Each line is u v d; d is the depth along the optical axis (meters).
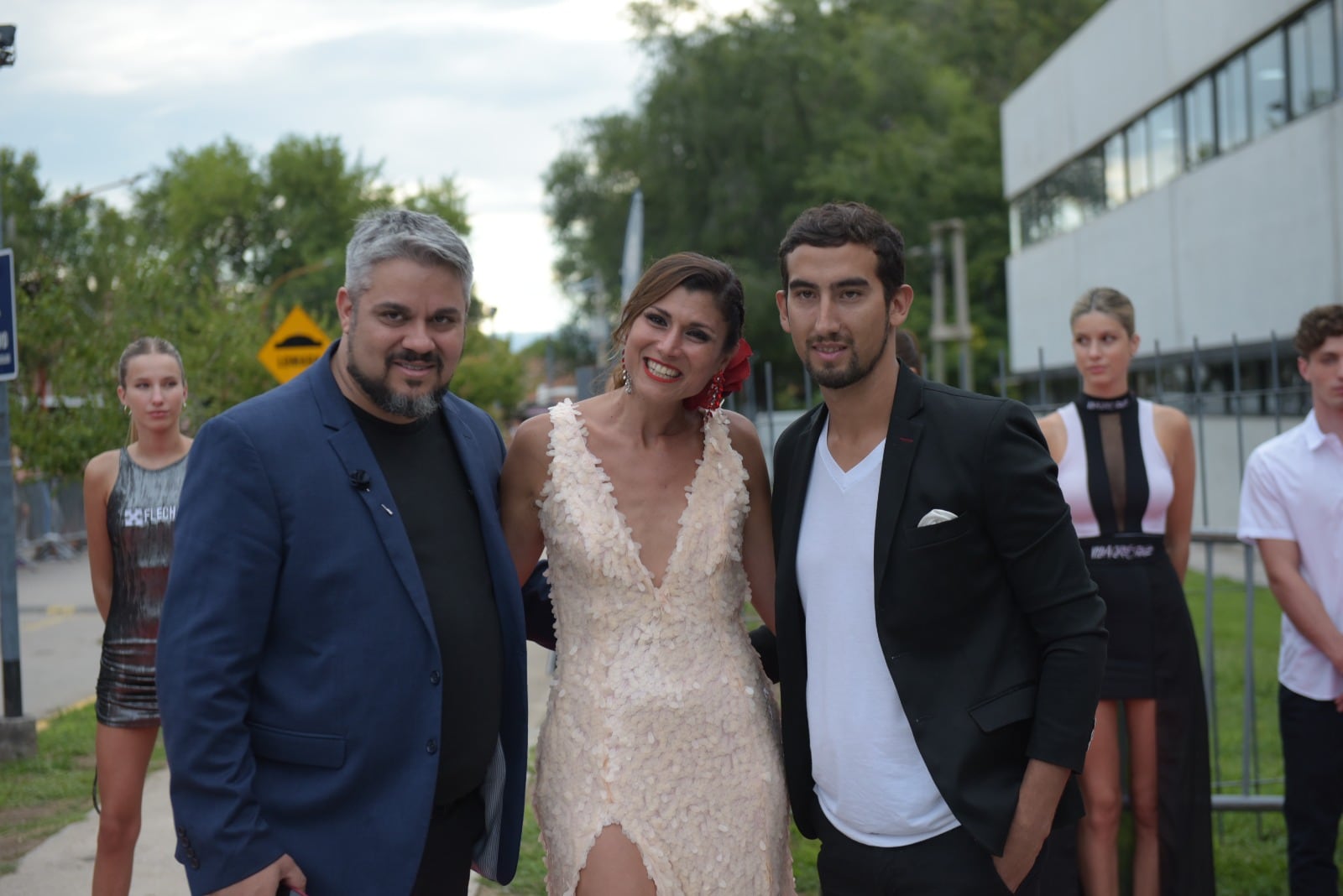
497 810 2.61
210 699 2.16
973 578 2.45
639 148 36.22
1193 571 7.96
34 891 4.21
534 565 2.93
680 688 2.68
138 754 3.58
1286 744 3.60
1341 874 4.27
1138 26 17.77
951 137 37.81
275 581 2.27
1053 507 2.42
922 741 2.41
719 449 2.86
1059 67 21.61
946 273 36.62
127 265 10.63
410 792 2.29
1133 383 19.36
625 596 2.72
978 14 47.50
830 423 2.61
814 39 36.56
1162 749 3.64
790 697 2.65
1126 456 3.66
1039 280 23.22
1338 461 3.52
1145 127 17.91
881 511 2.45
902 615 2.44
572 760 2.68
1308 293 13.09
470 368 27.92
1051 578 2.43
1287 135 13.42
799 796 2.68
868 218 2.44
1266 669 8.05
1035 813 2.39
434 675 2.35
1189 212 16.28
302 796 2.24
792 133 36.03
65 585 14.88
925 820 2.45
